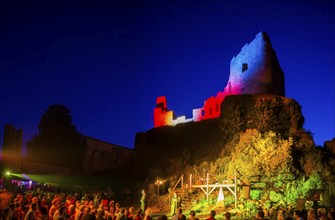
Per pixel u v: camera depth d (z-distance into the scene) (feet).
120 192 155.22
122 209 53.83
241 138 121.60
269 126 128.98
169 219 85.56
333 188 81.92
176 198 96.12
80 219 44.14
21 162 172.96
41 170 182.60
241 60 180.24
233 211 82.84
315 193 84.38
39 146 231.30
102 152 223.71
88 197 98.17
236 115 139.54
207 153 150.00
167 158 167.73
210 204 94.38
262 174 99.55
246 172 101.40
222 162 121.29
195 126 166.40
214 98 193.16
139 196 142.10
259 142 110.93
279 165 100.12
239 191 93.71
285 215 71.00
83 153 212.02
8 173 153.38
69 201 62.03
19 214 48.08
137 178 175.22
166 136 177.88
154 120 222.69
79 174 203.31
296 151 111.14
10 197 69.36
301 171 104.94
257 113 136.05
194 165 140.26
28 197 66.23
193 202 100.01
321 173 99.30
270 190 93.30
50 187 140.15
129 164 225.76
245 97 142.72
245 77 174.60
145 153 181.68
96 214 46.73
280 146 106.22
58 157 225.97
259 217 38.81
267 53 172.04
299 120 134.21
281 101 136.77
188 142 165.48
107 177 197.57
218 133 151.43
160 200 122.31
